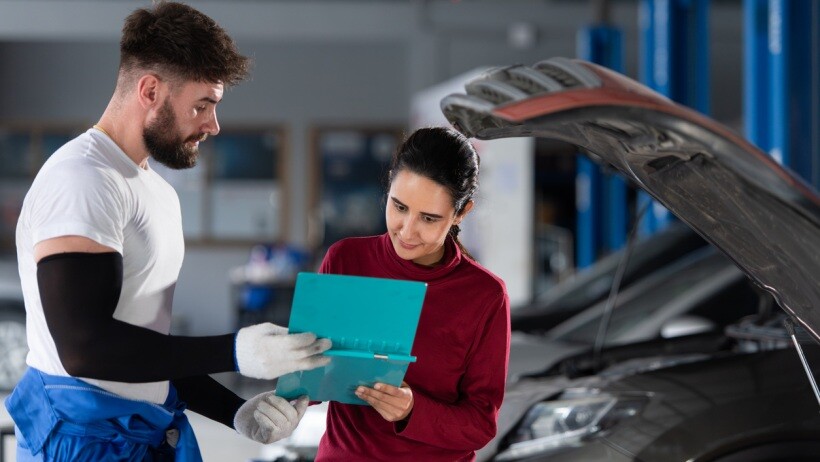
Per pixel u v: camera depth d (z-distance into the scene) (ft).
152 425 6.93
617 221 32.07
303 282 6.25
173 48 6.61
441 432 6.95
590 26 31.17
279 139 41.19
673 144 5.91
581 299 17.99
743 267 6.62
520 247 29.76
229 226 41.11
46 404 6.71
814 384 7.10
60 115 40.19
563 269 40.29
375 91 41.09
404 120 41.09
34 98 40.19
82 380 6.68
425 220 6.88
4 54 40.04
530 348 14.76
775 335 10.33
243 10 39.37
